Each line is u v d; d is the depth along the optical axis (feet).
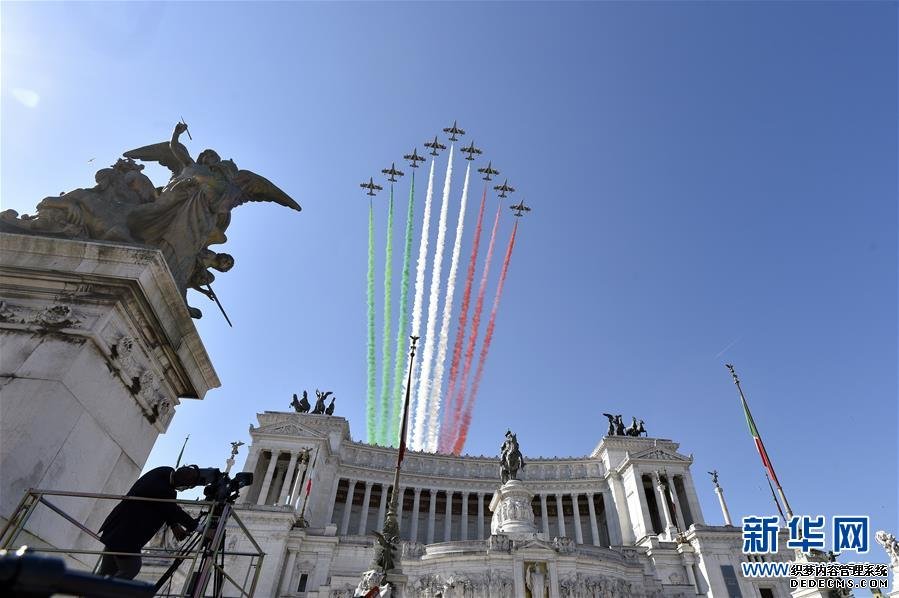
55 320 32.01
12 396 28.78
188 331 40.78
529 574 178.60
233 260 47.85
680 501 334.24
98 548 33.94
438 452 405.18
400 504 366.63
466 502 360.28
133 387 36.45
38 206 37.47
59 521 29.84
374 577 76.28
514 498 209.46
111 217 38.40
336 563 240.32
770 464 138.51
